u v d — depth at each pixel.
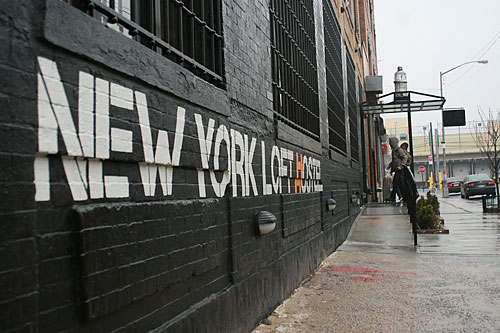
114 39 2.73
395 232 12.77
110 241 2.60
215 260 4.11
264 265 5.39
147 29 3.56
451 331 4.68
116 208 2.68
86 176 2.50
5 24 2.01
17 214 2.01
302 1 8.84
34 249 2.07
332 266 8.30
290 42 7.62
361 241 11.47
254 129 5.34
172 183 3.44
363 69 24.84
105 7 2.81
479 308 5.45
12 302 1.95
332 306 5.70
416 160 100.38
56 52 2.29
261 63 5.72
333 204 9.44
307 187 7.97
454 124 29.62
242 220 4.78
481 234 12.12
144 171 3.07
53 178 2.27
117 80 2.78
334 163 10.94
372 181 26.08
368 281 7.02
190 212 3.64
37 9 2.18
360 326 4.89
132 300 2.79
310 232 8.03
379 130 31.28
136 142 2.93
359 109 19.88
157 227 3.12
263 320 5.14
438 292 6.24
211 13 4.53
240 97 4.92
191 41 4.12
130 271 2.78
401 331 4.71
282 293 5.94
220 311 4.07
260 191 5.43
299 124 7.87
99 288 2.48
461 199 35.81
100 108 2.60
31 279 2.04
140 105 3.00
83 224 2.38
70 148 2.34
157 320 3.14
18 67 2.06
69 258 2.33
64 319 2.28
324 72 10.41
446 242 10.84
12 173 2.00
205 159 3.96
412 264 8.33
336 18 13.42
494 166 26.92
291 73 7.55
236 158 4.72
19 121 2.05
